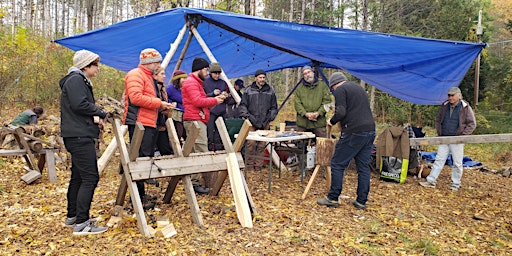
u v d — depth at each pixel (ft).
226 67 32.01
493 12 90.22
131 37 22.91
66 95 11.53
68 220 12.77
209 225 13.24
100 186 18.12
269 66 32.96
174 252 10.95
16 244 11.41
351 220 14.73
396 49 20.79
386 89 27.76
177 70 20.94
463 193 20.38
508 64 57.11
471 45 20.38
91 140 11.91
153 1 47.62
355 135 15.64
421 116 53.16
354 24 78.28
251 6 43.75
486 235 14.05
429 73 23.59
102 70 54.08
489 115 49.73
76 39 22.97
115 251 11.02
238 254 11.14
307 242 12.26
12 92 45.80
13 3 74.59
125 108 13.73
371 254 11.69
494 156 35.70
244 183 14.46
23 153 19.33
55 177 19.19
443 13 56.90
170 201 15.53
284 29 19.07
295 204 16.34
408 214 15.92
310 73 22.47
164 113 15.60
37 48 49.21
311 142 22.80
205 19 20.97
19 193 16.92
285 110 66.80
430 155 27.71
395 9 63.36
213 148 19.70
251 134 18.56
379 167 22.20
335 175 16.11
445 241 13.20
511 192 21.22
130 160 12.41
